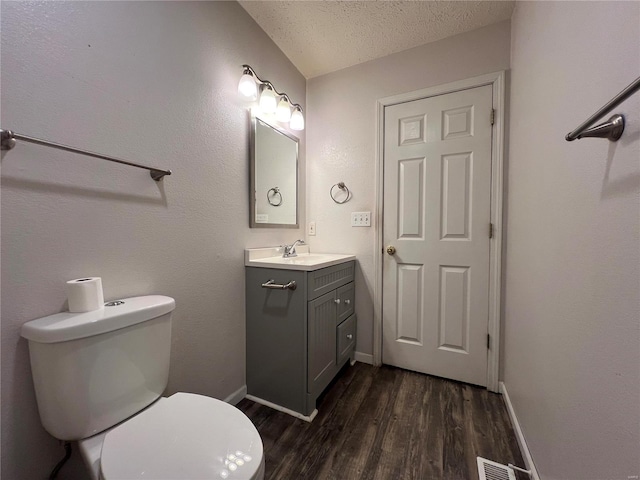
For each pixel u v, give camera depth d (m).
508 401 1.48
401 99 1.87
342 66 2.03
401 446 1.21
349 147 2.04
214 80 1.35
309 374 1.39
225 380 1.44
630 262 0.53
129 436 0.71
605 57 0.62
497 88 1.61
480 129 1.67
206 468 0.62
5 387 0.73
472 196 1.70
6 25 0.71
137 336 0.87
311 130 2.16
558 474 0.83
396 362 1.94
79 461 0.88
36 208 0.77
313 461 1.13
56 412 0.73
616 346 0.57
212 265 1.35
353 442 1.23
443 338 1.80
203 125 1.29
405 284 1.89
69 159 0.84
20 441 0.75
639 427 0.50
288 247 1.82
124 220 0.99
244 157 1.55
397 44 1.80
